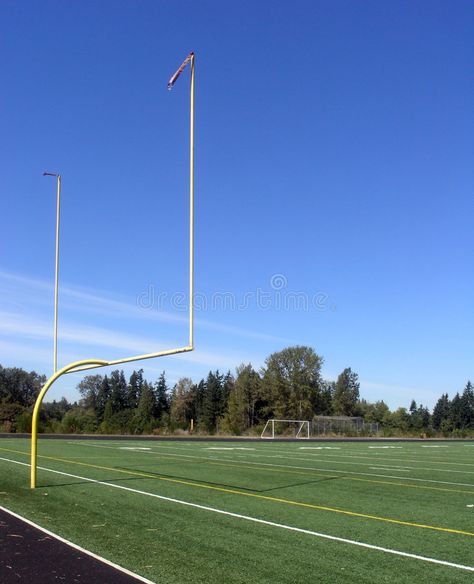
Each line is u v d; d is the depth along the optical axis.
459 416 106.12
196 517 10.11
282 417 79.06
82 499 11.71
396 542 8.58
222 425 64.44
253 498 12.56
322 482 15.84
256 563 7.19
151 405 87.38
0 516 9.73
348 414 98.69
